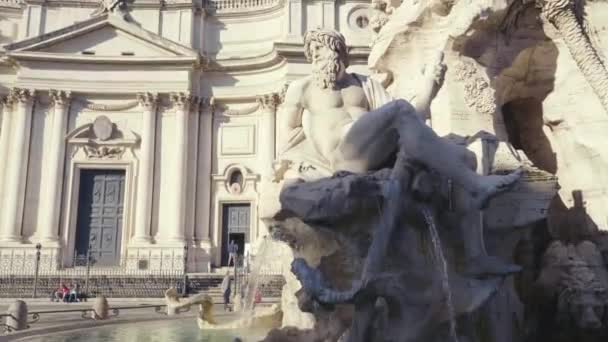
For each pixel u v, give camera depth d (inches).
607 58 225.6
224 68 1290.6
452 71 223.0
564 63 237.3
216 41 1336.1
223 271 1162.6
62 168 1206.9
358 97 204.5
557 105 239.9
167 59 1237.1
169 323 408.2
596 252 204.1
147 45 1256.8
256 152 1261.1
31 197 1186.6
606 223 218.5
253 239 1213.7
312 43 209.3
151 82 1244.5
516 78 242.4
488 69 231.3
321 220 169.6
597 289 193.6
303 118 209.6
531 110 257.4
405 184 165.0
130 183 1219.2
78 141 1220.5
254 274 281.3
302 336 195.0
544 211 197.6
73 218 1197.1
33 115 1222.9
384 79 262.8
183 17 1306.6
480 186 164.1
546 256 208.7
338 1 1268.5
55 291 903.7
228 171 1251.2
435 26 235.9
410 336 153.9
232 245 1193.4
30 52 1218.6
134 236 1186.0
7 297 897.5
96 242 1202.6
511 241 199.9
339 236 174.7
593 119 227.8
